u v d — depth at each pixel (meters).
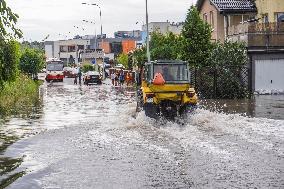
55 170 10.45
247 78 30.94
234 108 22.69
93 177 9.80
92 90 41.75
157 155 11.75
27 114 21.42
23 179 9.70
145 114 17.64
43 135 15.18
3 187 9.12
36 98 31.48
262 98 28.55
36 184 9.32
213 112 20.39
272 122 16.80
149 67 18.80
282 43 31.20
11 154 12.24
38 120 19.12
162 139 13.92
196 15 33.62
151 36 46.25
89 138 14.43
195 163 10.79
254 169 10.11
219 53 30.52
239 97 29.58
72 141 13.98
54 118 19.75
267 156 11.29
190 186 8.98
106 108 23.98
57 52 137.50
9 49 13.16
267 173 9.77
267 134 14.22
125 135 14.80
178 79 18.55
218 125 16.14
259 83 31.25
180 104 17.69
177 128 15.88
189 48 33.31
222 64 30.17
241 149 12.15
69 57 133.50
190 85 18.41
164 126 16.41
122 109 23.23
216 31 40.38
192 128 15.72
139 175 9.89
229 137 13.88
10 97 26.55
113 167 10.64
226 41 31.67
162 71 18.62
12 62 13.55
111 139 14.16
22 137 14.88
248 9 38.47
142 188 8.93
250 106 23.55
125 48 93.88
